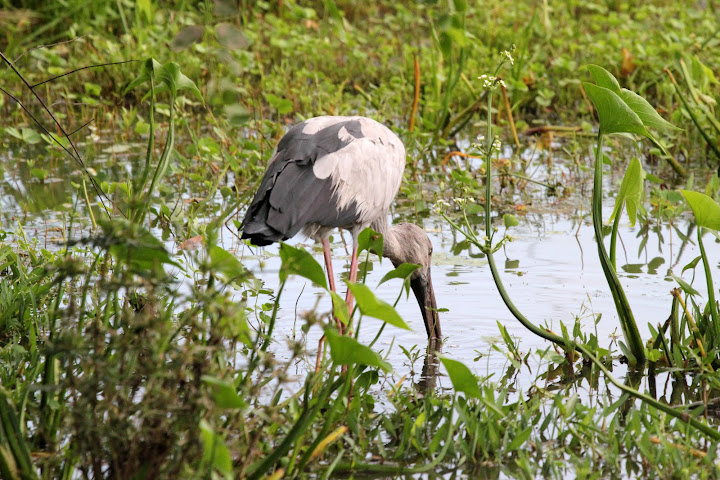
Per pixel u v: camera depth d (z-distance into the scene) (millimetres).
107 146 16531
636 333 8562
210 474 5371
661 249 12055
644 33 21453
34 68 19266
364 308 6121
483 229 13016
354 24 24109
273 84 18078
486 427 6910
